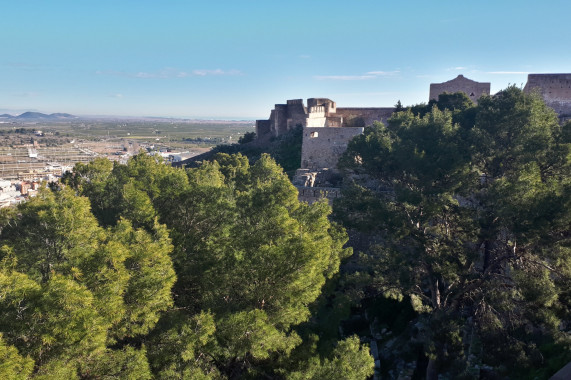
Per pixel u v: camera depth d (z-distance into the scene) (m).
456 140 33.78
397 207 31.88
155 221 23.98
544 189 26.34
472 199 37.53
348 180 47.50
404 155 31.80
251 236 24.12
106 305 16.97
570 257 25.47
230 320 19.62
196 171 45.56
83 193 36.44
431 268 29.64
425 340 26.69
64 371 15.00
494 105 35.44
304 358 21.92
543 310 24.36
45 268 20.95
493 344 25.31
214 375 19.88
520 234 25.61
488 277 29.03
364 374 19.06
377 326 34.59
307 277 21.36
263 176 49.28
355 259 42.03
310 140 61.47
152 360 18.95
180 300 23.98
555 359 22.70
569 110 62.62
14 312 15.38
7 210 35.03
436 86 72.62
